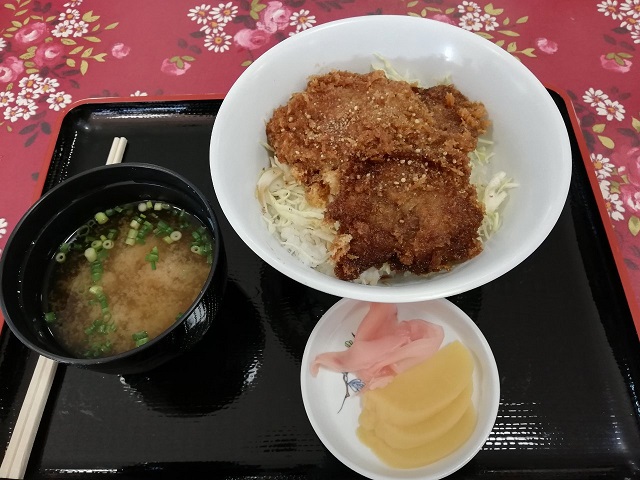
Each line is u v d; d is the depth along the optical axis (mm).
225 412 259
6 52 424
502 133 298
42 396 258
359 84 303
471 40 295
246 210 258
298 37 298
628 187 338
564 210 312
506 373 264
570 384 260
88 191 274
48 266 270
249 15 433
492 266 228
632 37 403
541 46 399
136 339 250
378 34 305
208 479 243
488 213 281
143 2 447
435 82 320
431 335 272
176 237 280
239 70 403
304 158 282
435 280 243
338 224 275
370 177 274
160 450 250
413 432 244
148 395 264
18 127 386
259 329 282
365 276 277
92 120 360
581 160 325
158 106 361
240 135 276
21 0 454
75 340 253
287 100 308
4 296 229
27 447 248
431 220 262
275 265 228
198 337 255
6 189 359
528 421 252
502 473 240
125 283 267
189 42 421
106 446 252
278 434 252
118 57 416
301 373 259
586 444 246
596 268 293
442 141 285
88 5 448
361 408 261
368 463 242
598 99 373
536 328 277
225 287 270
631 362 265
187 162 342
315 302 290
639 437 247
